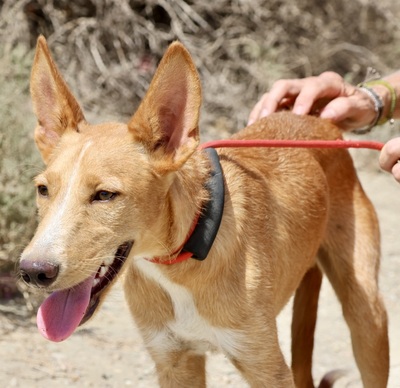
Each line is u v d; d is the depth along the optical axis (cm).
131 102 966
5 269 648
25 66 795
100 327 626
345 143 470
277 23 1053
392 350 634
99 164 393
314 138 515
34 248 376
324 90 546
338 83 554
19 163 655
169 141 405
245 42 1016
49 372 555
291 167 491
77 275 382
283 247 467
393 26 1105
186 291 434
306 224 488
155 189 403
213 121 980
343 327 674
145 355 596
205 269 426
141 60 981
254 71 1005
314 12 1077
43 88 431
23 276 375
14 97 706
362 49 1079
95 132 414
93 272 388
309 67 1046
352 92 556
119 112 955
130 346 605
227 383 587
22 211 639
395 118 585
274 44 1061
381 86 566
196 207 418
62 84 429
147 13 998
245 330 436
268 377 443
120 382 558
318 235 502
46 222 384
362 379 525
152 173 402
